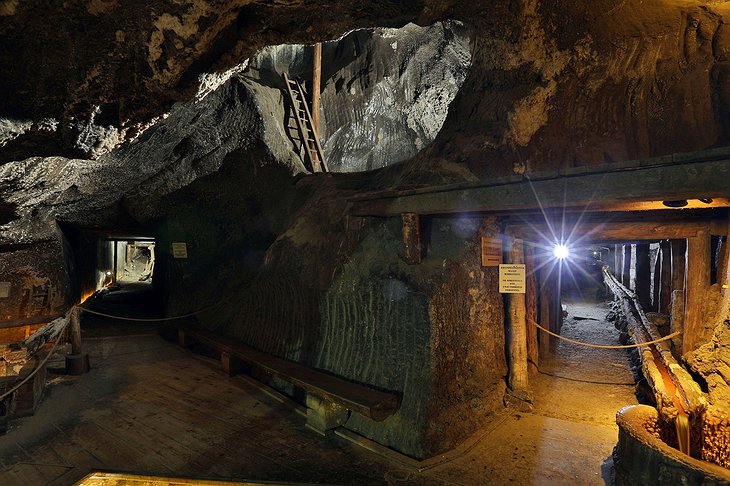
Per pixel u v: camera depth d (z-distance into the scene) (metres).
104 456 4.30
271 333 6.58
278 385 6.06
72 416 5.18
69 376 6.40
